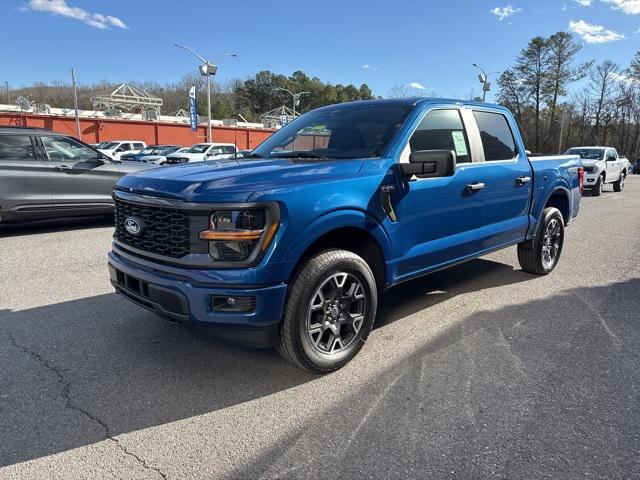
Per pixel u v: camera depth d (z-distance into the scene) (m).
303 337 3.09
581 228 9.70
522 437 2.64
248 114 109.38
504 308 4.71
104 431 2.71
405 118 3.87
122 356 3.61
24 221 8.01
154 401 3.02
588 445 2.58
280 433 2.69
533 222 5.35
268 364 3.50
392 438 2.63
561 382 3.25
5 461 2.45
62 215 8.31
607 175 17.89
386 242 3.53
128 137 47.19
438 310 4.65
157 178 3.20
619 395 3.09
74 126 44.88
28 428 2.72
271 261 2.85
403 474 2.35
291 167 3.29
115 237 3.61
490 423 2.77
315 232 3.03
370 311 3.47
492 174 4.50
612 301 4.93
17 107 45.94
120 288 3.42
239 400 3.03
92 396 3.07
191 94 39.94
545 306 4.77
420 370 3.41
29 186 7.88
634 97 68.62
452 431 2.69
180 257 2.94
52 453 2.51
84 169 8.38
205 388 3.17
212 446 2.58
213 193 2.83
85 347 3.76
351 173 3.32
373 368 3.44
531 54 69.06
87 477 2.34
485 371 3.40
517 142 5.04
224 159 4.13
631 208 13.34
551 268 5.91
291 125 4.68
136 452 2.53
